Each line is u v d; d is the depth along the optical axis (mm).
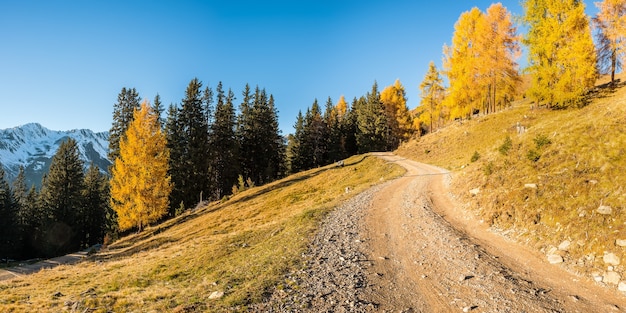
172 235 33156
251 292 9508
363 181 38938
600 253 9641
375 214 20203
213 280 12414
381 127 80750
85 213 66812
